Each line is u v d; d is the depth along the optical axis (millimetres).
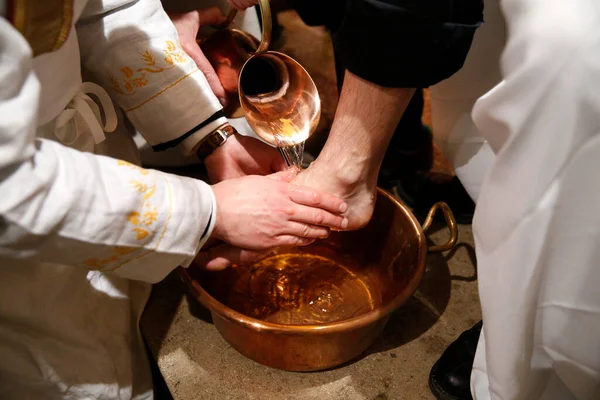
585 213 397
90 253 471
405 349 725
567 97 373
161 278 561
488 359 490
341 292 795
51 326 591
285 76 771
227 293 776
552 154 392
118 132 759
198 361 718
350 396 669
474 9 467
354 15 465
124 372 683
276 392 675
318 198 594
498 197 434
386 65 486
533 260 423
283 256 855
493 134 447
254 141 758
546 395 547
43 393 604
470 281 826
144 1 668
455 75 675
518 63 397
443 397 653
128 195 469
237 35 833
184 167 1065
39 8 449
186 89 692
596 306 428
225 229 581
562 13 370
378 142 591
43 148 427
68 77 560
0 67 365
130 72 672
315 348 626
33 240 423
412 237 715
